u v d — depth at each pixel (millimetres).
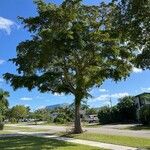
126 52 34781
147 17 18047
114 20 19500
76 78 37281
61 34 32531
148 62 18859
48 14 34562
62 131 44344
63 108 94312
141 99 61281
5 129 58656
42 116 123812
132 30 18562
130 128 46438
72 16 34406
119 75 36094
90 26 34781
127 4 18656
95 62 36906
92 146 24984
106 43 34938
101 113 67188
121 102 65375
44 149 24188
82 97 37375
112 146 24500
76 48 33469
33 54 35312
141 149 22156
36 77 36656
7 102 64438
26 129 57125
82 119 88750
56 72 37188
